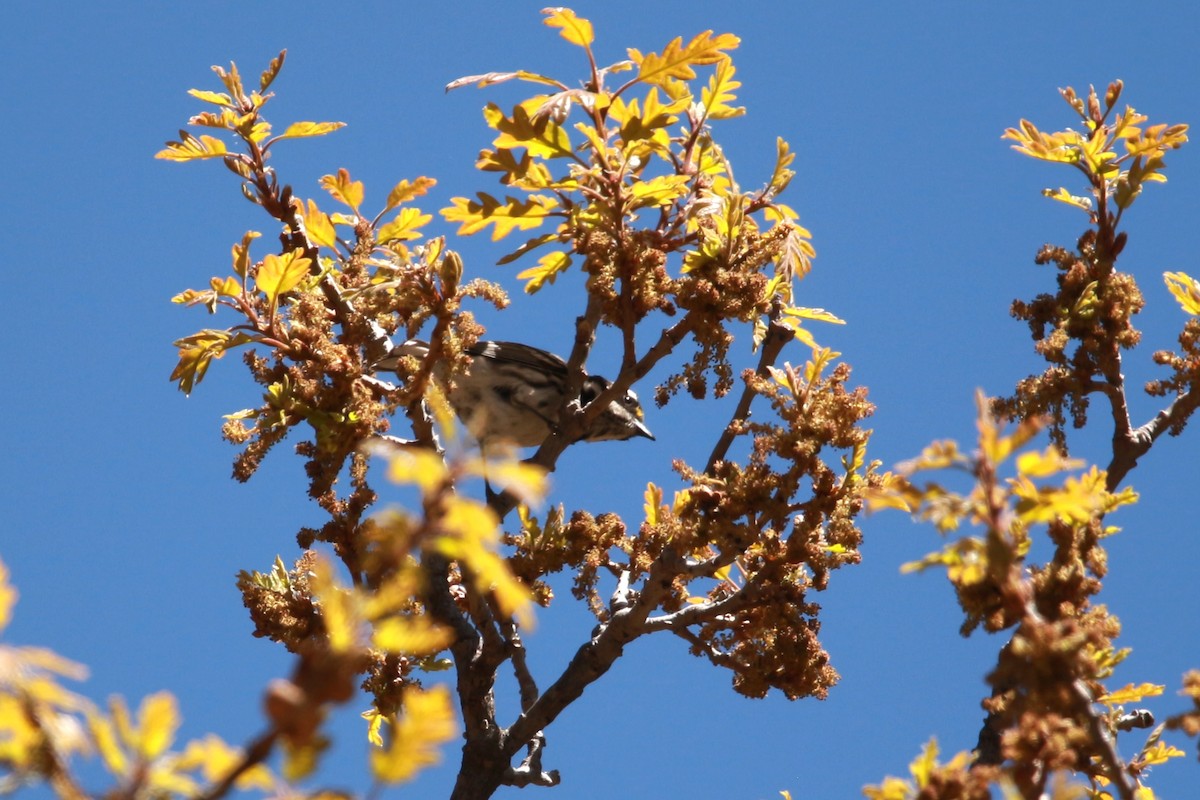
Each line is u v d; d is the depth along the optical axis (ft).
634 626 39.04
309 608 37.01
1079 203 38.78
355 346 37.83
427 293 35.76
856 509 35.65
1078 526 23.54
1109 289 37.22
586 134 39.50
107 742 10.07
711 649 38.99
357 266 39.04
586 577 41.32
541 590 41.11
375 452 11.06
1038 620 18.81
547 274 43.37
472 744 40.86
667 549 38.14
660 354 39.93
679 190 38.86
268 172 40.09
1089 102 38.34
